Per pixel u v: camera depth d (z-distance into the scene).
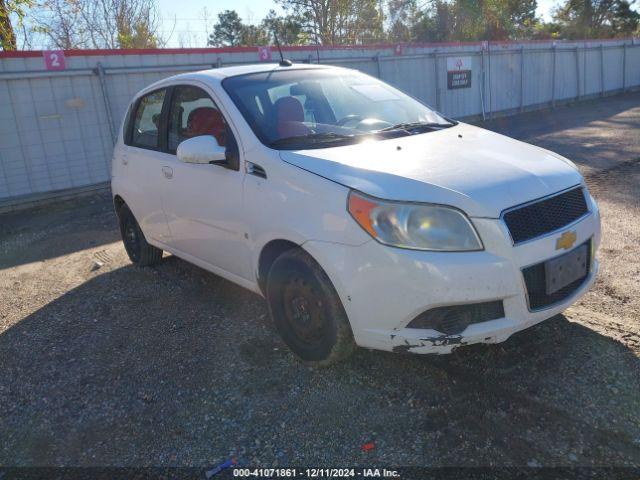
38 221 8.34
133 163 4.88
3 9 11.60
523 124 15.88
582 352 3.27
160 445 2.82
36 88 9.23
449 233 2.67
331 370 3.32
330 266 2.90
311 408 2.99
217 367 3.49
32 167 9.36
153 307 4.50
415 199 2.72
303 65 4.47
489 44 17.17
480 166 3.01
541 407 2.83
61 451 2.85
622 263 4.64
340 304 3.00
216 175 3.75
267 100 3.80
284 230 3.15
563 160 3.39
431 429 2.74
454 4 32.66
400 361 3.34
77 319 4.41
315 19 29.69
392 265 2.69
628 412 2.74
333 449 2.68
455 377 3.14
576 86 21.42
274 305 3.39
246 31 35.91
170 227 4.48
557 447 2.55
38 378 3.56
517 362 3.23
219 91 3.88
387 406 2.95
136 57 10.23
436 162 3.06
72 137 9.68
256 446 2.75
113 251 6.24
